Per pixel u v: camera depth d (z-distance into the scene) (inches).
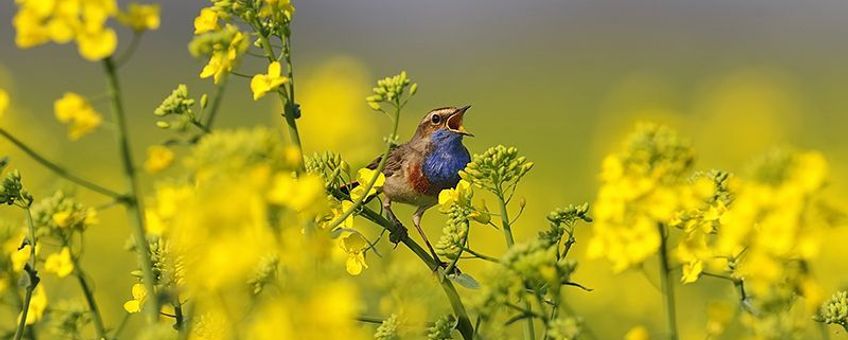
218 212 300.5
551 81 2787.9
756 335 315.6
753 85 1780.3
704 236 340.2
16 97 2128.4
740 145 1547.7
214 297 324.5
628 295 738.8
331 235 410.6
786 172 296.4
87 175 1067.3
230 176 310.8
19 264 374.0
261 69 2391.7
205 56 378.0
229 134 318.0
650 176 311.0
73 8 308.3
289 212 321.4
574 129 1903.3
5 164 394.0
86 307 451.5
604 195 309.1
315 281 300.8
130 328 671.8
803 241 293.9
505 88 2655.0
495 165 437.4
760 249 298.4
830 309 389.7
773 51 3186.5
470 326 418.6
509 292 336.5
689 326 619.5
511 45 3838.6
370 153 545.3
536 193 1080.2
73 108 318.7
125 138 327.0
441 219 973.2
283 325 287.4
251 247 299.4
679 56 3221.0
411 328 413.4
